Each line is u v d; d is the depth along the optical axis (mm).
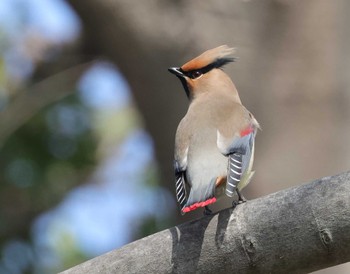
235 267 7402
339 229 7105
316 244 7172
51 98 14633
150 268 7547
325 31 12359
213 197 7949
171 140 12320
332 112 12273
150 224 14648
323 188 7223
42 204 14688
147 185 15117
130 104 15492
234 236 7367
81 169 14773
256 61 12180
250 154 8789
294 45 12297
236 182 8219
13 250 14633
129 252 7617
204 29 12078
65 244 14773
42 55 14570
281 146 12102
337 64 12375
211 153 8523
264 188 11984
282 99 12203
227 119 8945
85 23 12656
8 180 14469
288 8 12266
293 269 7305
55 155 14609
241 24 12180
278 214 7273
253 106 12148
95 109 14930
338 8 12430
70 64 14445
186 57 12078
